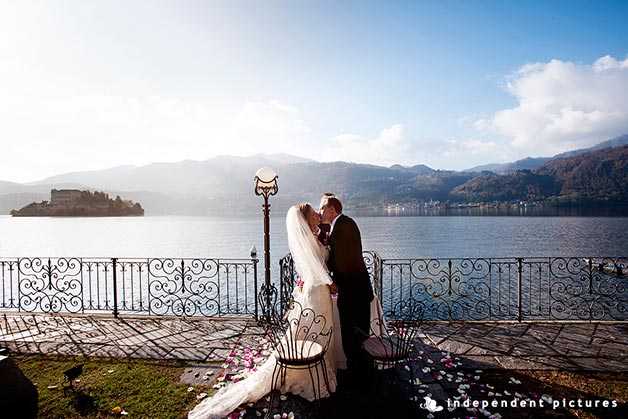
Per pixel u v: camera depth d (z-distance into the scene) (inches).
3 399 112.7
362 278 153.4
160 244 2363.4
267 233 242.4
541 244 2043.6
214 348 193.5
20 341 205.2
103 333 217.5
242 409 135.3
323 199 164.1
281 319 159.5
